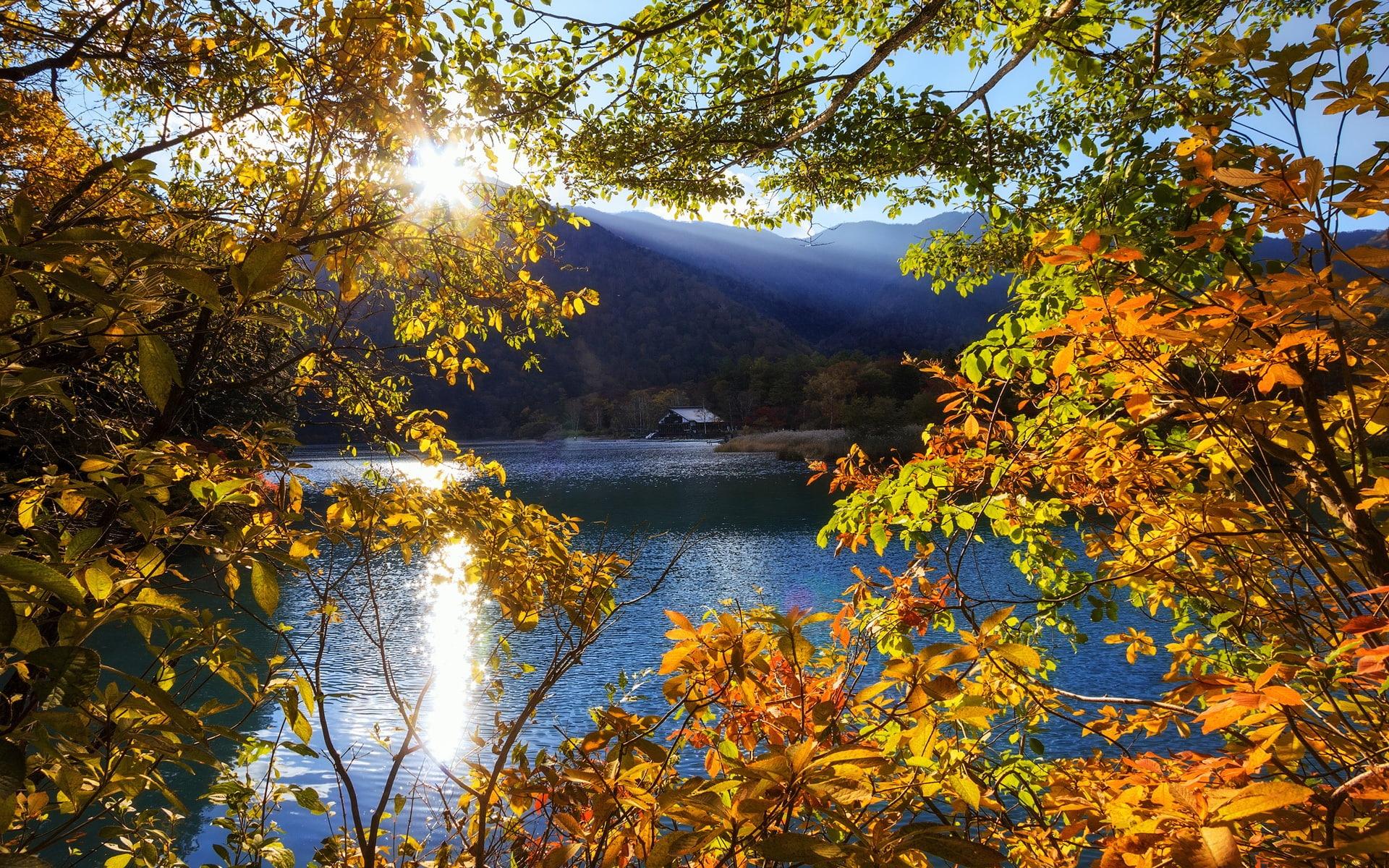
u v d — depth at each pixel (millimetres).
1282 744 1321
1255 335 1620
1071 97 4980
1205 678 1276
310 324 4465
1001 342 2805
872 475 3408
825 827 1561
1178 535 2385
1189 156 1836
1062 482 2793
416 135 2623
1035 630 3537
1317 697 1688
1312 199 1307
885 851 989
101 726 1291
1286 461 1881
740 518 29281
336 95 2416
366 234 2633
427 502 2561
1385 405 1854
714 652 1665
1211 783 1443
